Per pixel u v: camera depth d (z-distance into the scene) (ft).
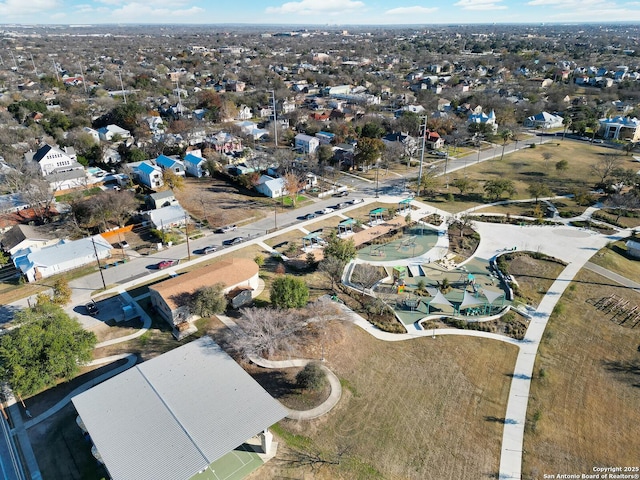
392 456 117.08
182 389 124.57
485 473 112.98
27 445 120.16
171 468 101.60
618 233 246.06
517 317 174.91
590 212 273.13
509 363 150.71
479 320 172.04
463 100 581.53
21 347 128.06
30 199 251.80
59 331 135.54
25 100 516.73
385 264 216.74
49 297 179.22
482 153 403.34
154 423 113.09
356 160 346.74
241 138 422.82
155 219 249.34
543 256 219.20
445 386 140.67
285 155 345.72
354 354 154.10
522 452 118.73
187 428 111.75
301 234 246.88
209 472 111.65
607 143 428.56
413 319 174.91
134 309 178.81
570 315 175.52
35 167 304.09
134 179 322.34
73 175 307.99
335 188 314.76
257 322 155.22
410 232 250.78
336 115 521.65
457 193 308.81
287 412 118.52
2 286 198.90
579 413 131.03
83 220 243.81
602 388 140.05
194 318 172.96
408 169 361.92
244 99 586.86
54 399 135.23
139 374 129.80
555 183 323.37
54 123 447.42
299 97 636.89
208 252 224.94
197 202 289.53
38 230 235.61
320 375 136.87
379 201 295.07
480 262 217.77
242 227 255.29
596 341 161.27
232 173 342.64
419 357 153.28
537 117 501.97
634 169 342.44
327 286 196.24
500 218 265.13
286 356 151.84
